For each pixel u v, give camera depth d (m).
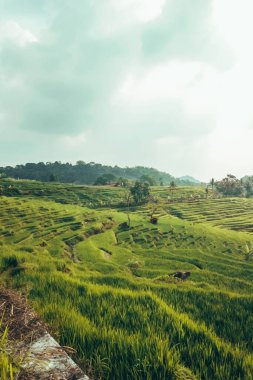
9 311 4.71
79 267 32.06
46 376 3.31
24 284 8.27
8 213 120.56
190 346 5.03
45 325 4.75
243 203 184.75
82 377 3.39
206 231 108.38
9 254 15.16
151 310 6.63
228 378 4.29
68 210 131.50
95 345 4.73
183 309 7.70
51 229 99.94
